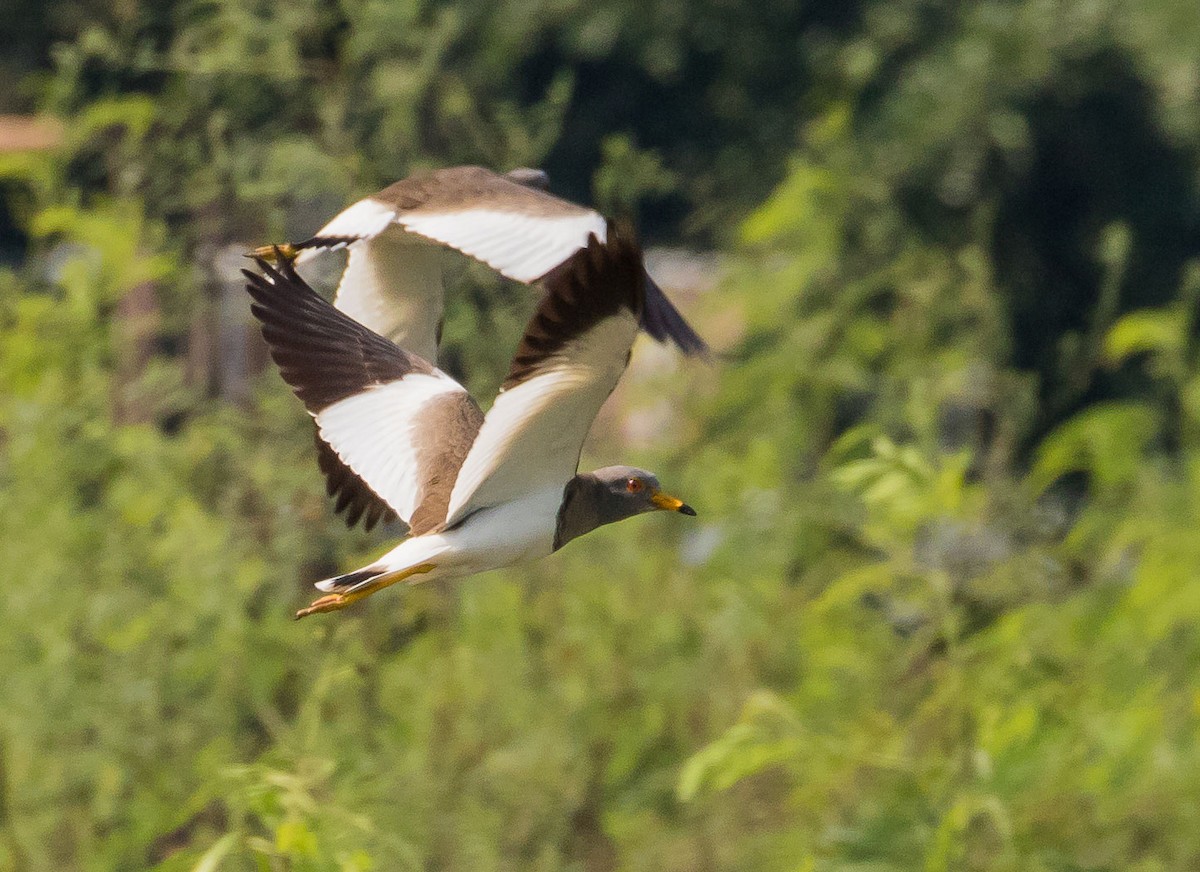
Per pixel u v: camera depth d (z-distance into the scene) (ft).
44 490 40.24
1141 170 93.25
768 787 38.93
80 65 46.01
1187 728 38.68
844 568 44.24
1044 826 36.24
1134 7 92.43
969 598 38.11
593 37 96.27
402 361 27.71
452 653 39.86
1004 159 89.10
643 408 47.57
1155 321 48.11
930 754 37.32
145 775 37.11
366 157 43.55
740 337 52.01
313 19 44.09
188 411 44.88
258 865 29.89
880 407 48.98
